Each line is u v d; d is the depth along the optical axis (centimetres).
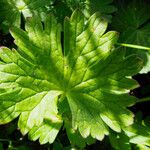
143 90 29
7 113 21
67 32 22
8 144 27
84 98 23
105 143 27
